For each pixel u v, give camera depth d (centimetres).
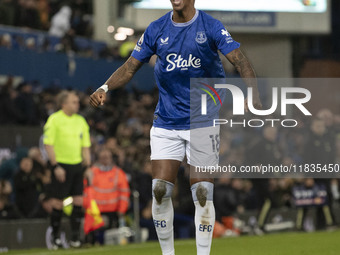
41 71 3109
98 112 3058
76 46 3541
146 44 1159
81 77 3303
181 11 1122
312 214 2909
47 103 2903
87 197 2081
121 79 1174
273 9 4806
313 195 2866
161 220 1165
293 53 5200
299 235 2416
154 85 3706
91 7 4147
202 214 1141
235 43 1112
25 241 2106
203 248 1141
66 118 1967
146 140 2855
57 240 2019
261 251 1791
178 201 2614
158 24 1148
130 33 4141
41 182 2273
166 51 1134
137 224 2402
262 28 4781
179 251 1736
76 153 1969
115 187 2270
